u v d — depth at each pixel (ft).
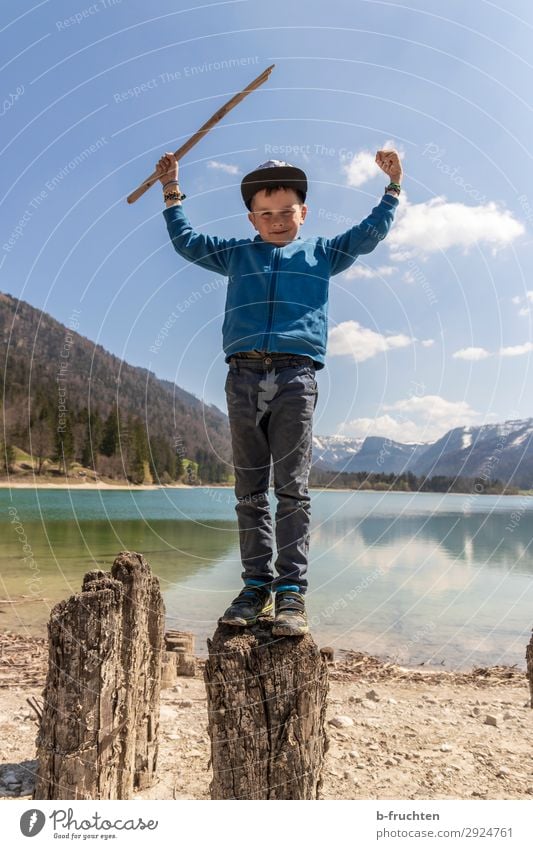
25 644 23.06
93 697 8.81
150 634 11.31
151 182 10.36
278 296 8.70
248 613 8.26
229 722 7.64
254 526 8.90
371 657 22.77
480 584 35.86
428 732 14.82
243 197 9.56
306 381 8.52
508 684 19.89
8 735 13.75
